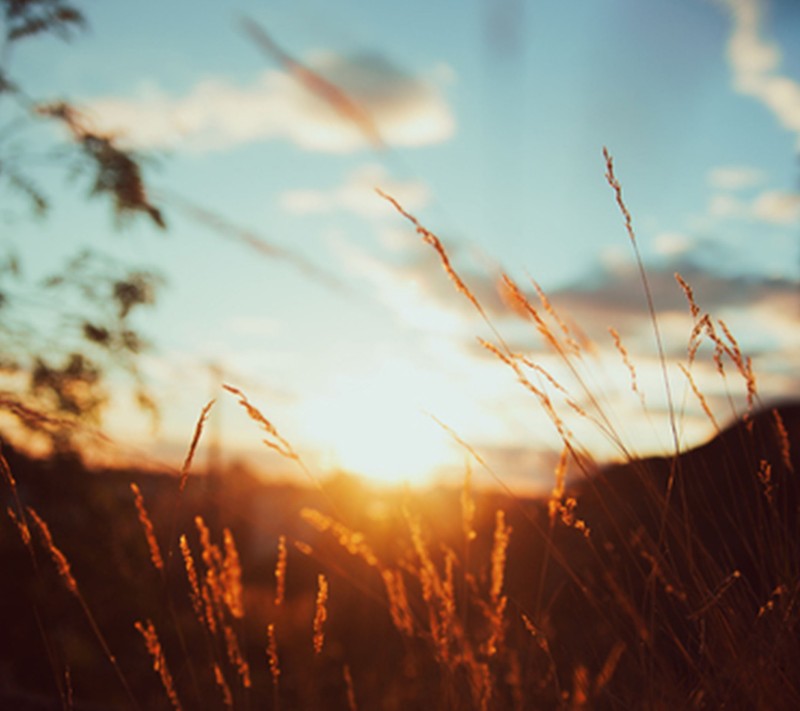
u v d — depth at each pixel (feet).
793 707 4.13
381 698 9.92
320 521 5.66
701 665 4.56
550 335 5.42
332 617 15.52
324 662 13.76
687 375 5.32
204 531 5.38
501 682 5.40
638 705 4.50
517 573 6.20
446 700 5.28
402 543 5.77
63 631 16.61
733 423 5.54
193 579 5.36
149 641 5.19
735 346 5.34
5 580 17.98
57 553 5.52
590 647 5.10
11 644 16.56
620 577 5.04
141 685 13.20
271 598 17.54
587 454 5.24
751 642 4.48
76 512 19.93
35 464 20.40
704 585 4.66
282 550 5.49
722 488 5.90
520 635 5.63
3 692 12.32
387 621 14.30
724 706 4.26
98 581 18.22
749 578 5.34
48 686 15.19
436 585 5.45
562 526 6.08
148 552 18.26
